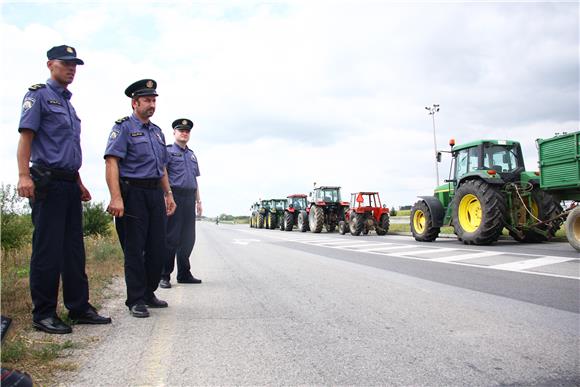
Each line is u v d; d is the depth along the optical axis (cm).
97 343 299
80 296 351
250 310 399
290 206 2692
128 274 386
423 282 531
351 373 242
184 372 245
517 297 429
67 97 341
